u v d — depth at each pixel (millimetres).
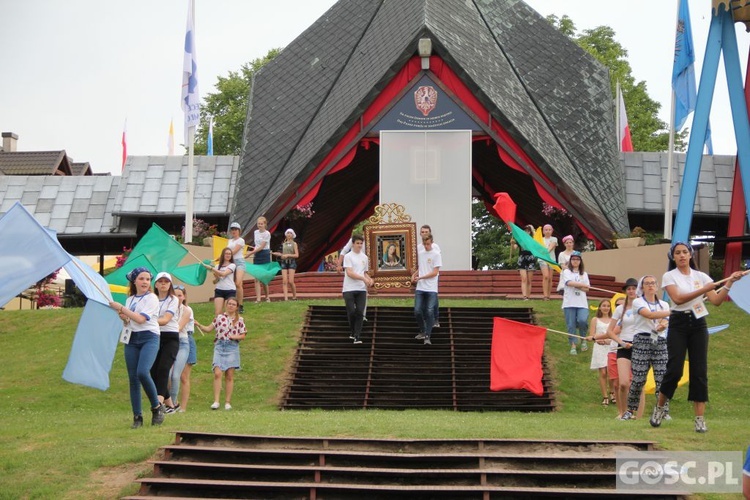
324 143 32781
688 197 26453
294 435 13180
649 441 12617
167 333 15133
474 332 23500
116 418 16078
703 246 31500
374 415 16812
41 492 11539
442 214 32875
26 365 22719
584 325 22438
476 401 20422
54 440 13555
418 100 33031
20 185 42406
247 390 20734
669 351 13672
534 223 41719
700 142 26500
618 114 43719
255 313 24781
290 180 33000
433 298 21891
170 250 21328
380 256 24188
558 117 37688
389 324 23734
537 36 40594
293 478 12047
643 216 40000
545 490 11344
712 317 26031
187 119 32531
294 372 21500
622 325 16406
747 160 26359
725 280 13305
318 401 20375
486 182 41312
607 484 11680
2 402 20156
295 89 39250
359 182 38938
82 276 14094
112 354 13992
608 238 32938
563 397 20547
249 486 11625
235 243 23359
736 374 22250
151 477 12023
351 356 22078
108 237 40625
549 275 26766
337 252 44312
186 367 17734
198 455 12539
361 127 33031
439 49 32844
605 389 19953
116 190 42000
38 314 27188
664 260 31422
